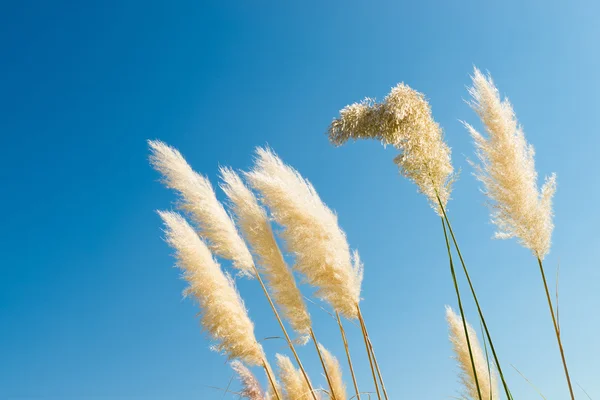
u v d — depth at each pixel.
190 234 2.39
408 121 2.02
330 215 2.31
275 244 2.40
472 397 2.42
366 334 2.23
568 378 1.91
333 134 2.08
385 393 2.18
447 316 2.52
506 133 2.03
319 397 2.49
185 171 2.44
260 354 2.37
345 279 2.22
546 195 2.02
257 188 2.30
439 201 2.00
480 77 2.09
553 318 1.95
